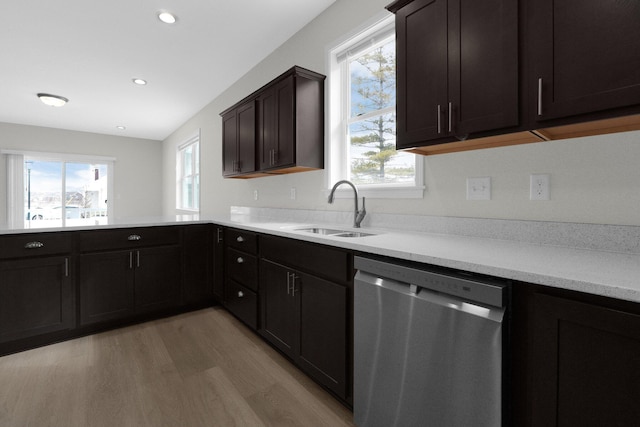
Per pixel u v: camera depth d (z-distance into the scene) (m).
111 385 1.73
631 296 0.71
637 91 0.90
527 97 1.13
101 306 2.40
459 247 1.30
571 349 0.82
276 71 3.14
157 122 5.77
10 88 4.09
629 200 1.18
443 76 1.37
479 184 1.62
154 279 2.65
